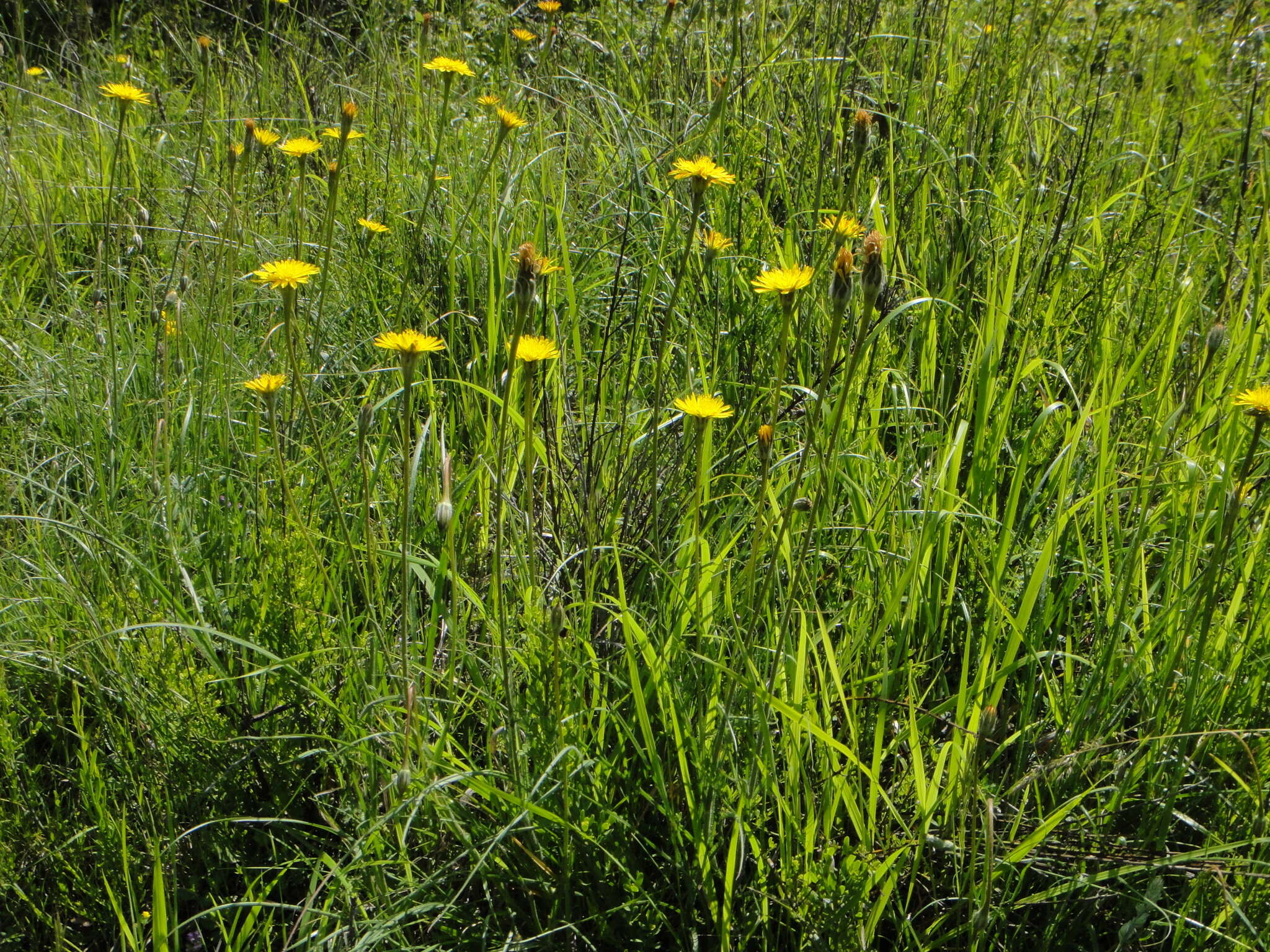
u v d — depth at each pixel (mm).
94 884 1787
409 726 1525
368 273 3311
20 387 2820
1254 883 1580
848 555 2182
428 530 2291
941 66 4035
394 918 1536
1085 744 1779
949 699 1890
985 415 2320
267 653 1768
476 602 1828
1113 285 2930
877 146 3434
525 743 1794
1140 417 2564
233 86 4809
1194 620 1795
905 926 1610
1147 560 2252
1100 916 1724
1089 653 2133
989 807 1390
